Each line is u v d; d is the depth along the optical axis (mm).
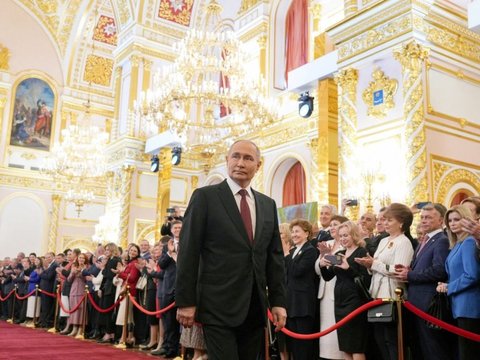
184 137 10914
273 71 13445
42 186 19047
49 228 18906
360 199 7824
